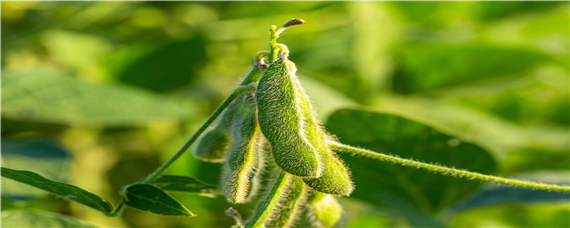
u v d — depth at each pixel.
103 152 0.99
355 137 0.65
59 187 0.56
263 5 1.32
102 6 1.18
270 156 0.54
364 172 0.66
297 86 0.53
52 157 0.74
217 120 0.56
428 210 0.68
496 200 0.69
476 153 0.65
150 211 0.56
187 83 1.16
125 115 0.83
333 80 1.13
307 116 0.53
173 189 0.58
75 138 0.97
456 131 1.07
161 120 0.85
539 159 0.97
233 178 0.52
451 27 1.53
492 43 1.16
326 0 1.33
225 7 1.31
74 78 0.86
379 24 1.23
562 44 1.41
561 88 1.26
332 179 0.52
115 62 1.09
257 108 0.52
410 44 1.21
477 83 1.25
